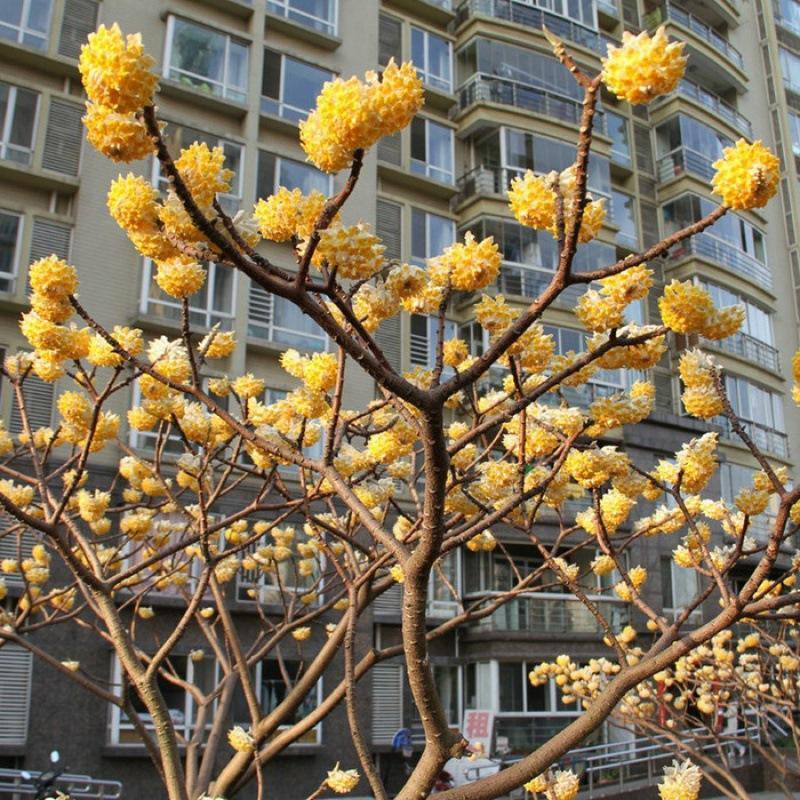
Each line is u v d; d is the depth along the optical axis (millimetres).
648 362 2910
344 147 2027
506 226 19375
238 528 7551
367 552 4883
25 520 4008
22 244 14125
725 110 25188
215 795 5031
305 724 5062
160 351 4379
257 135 16938
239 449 5125
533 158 20250
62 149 14883
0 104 14648
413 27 20438
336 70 18484
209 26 16922
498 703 16984
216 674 13984
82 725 12742
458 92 20984
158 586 6836
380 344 17453
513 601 17750
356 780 4156
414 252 18734
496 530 17016
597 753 15586
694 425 20672
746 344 22922
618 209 22844
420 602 2711
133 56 1915
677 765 3123
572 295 19484
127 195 2322
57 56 15117
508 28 20938
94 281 14500
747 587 2973
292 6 18375
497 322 3100
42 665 12617
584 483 3584
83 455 4141
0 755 12125
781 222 26125
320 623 15234
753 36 27844
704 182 23141
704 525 4254
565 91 21281
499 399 4176
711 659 8125
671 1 25094
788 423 24000
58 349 3529
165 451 13875
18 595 12195
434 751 2748
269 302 16203
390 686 15992
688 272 22234
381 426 4625
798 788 14992
